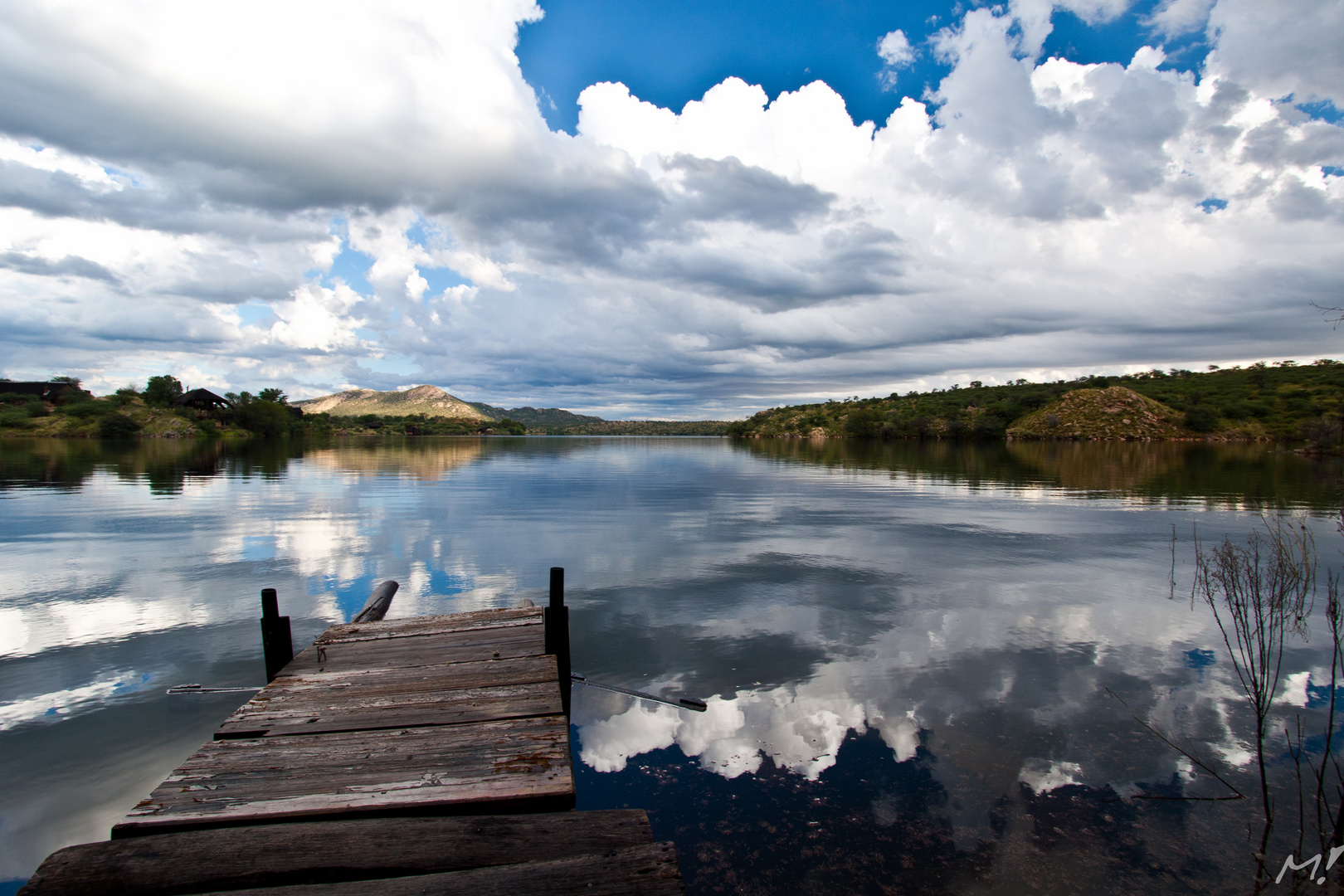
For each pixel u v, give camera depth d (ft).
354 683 16.65
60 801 14.32
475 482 103.96
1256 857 12.57
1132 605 31.01
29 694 20.06
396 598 32.09
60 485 87.04
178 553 42.65
